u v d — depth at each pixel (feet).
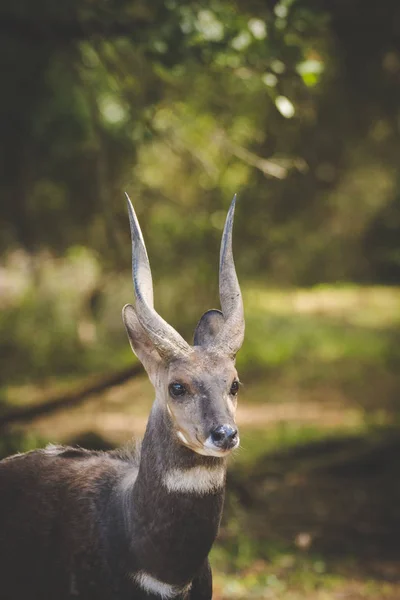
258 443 56.24
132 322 19.94
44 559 20.42
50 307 84.48
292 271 89.86
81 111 57.62
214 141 44.62
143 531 19.21
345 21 48.62
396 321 103.45
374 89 56.18
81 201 66.23
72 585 20.04
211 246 58.08
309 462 51.70
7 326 82.38
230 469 48.62
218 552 36.45
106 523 19.97
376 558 37.99
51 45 46.16
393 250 65.72
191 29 36.17
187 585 19.51
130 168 53.21
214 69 40.14
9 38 47.83
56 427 56.85
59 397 42.16
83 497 20.53
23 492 21.21
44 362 76.84
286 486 48.21
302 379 77.41
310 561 36.65
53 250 78.38
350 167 70.28
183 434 18.67
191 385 18.75
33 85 56.70
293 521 42.47
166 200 56.65
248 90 45.19
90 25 40.70
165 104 43.93
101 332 84.84
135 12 40.73
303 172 46.78
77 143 59.72
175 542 19.02
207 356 19.19
